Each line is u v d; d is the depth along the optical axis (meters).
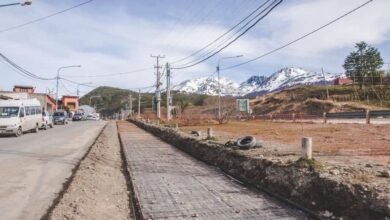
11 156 17.08
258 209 8.65
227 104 107.19
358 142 16.42
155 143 24.86
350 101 72.69
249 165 12.40
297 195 9.28
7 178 12.09
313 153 12.79
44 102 74.88
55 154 18.33
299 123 37.41
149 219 8.05
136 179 12.12
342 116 38.75
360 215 7.32
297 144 16.27
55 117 54.75
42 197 9.82
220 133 24.91
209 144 17.28
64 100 134.12
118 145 24.50
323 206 8.34
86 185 11.03
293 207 8.80
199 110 97.94
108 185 11.45
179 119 53.94
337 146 14.96
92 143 25.14
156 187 10.95
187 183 11.48
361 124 29.28
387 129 23.20
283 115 54.44
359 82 88.12
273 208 8.72
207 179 12.10
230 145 15.95
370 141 16.73
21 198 9.69
